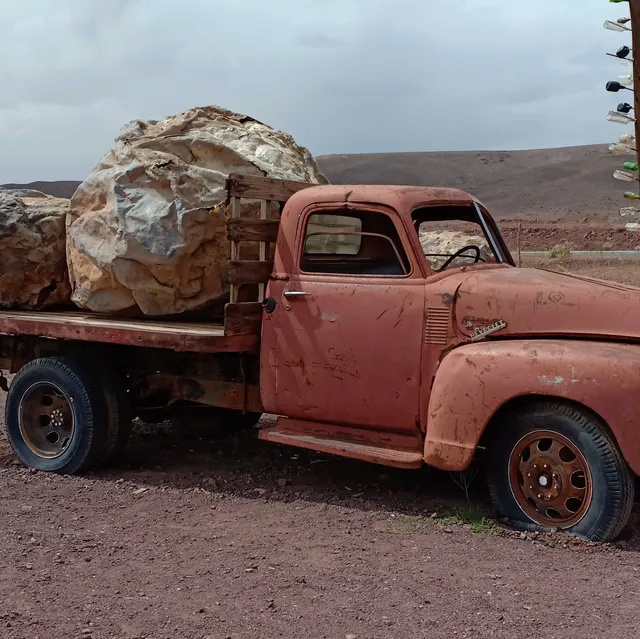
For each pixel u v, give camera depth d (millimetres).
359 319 5531
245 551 4801
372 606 4035
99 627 3816
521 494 5090
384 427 5547
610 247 31562
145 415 7352
